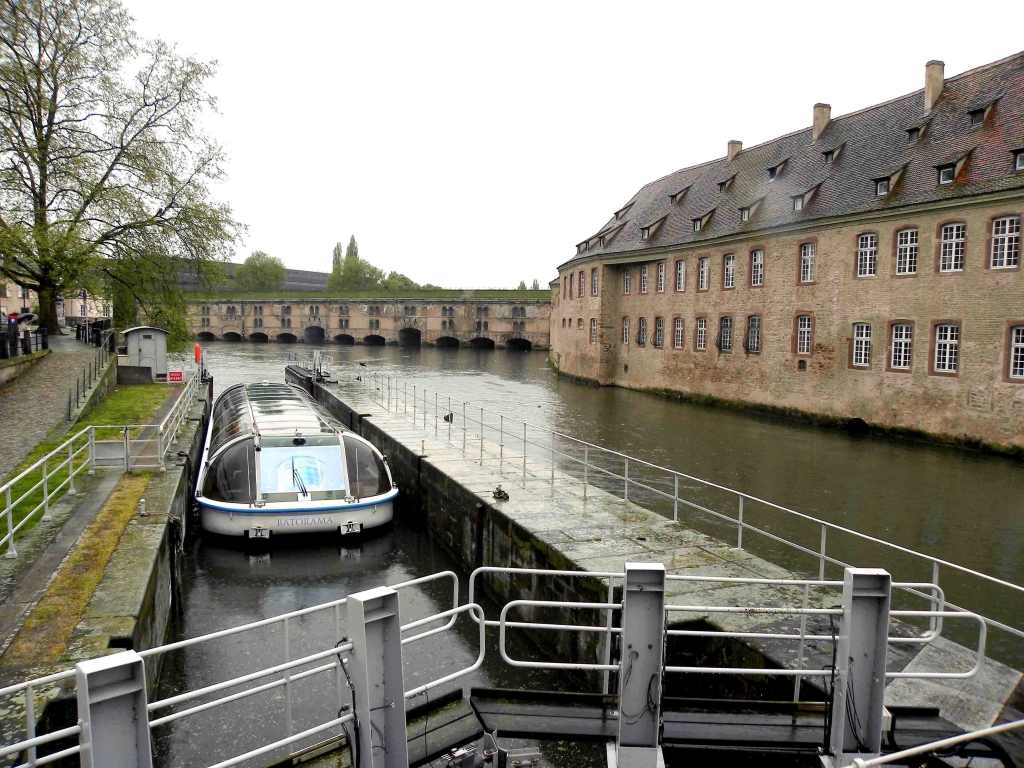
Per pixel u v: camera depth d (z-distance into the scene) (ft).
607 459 81.51
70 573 29.25
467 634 36.09
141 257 108.88
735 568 31.37
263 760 24.89
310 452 51.44
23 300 201.57
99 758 12.25
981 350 85.35
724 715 19.60
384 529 52.65
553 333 212.64
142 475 45.57
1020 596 44.04
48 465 47.96
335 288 481.87
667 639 26.14
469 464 53.67
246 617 38.09
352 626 15.33
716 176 149.18
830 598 27.81
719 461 81.56
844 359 103.60
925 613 19.29
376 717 15.62
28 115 98.68
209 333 360.48
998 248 83.61
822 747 18.07
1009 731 19.38
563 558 32.81
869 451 87.20
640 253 149.28
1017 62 96.02
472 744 19.21
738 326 123.95
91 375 85.10
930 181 93.30
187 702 28.89
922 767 17.49
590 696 21.16
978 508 62.44
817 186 113.09
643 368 152.97
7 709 19.44
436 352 278.87
